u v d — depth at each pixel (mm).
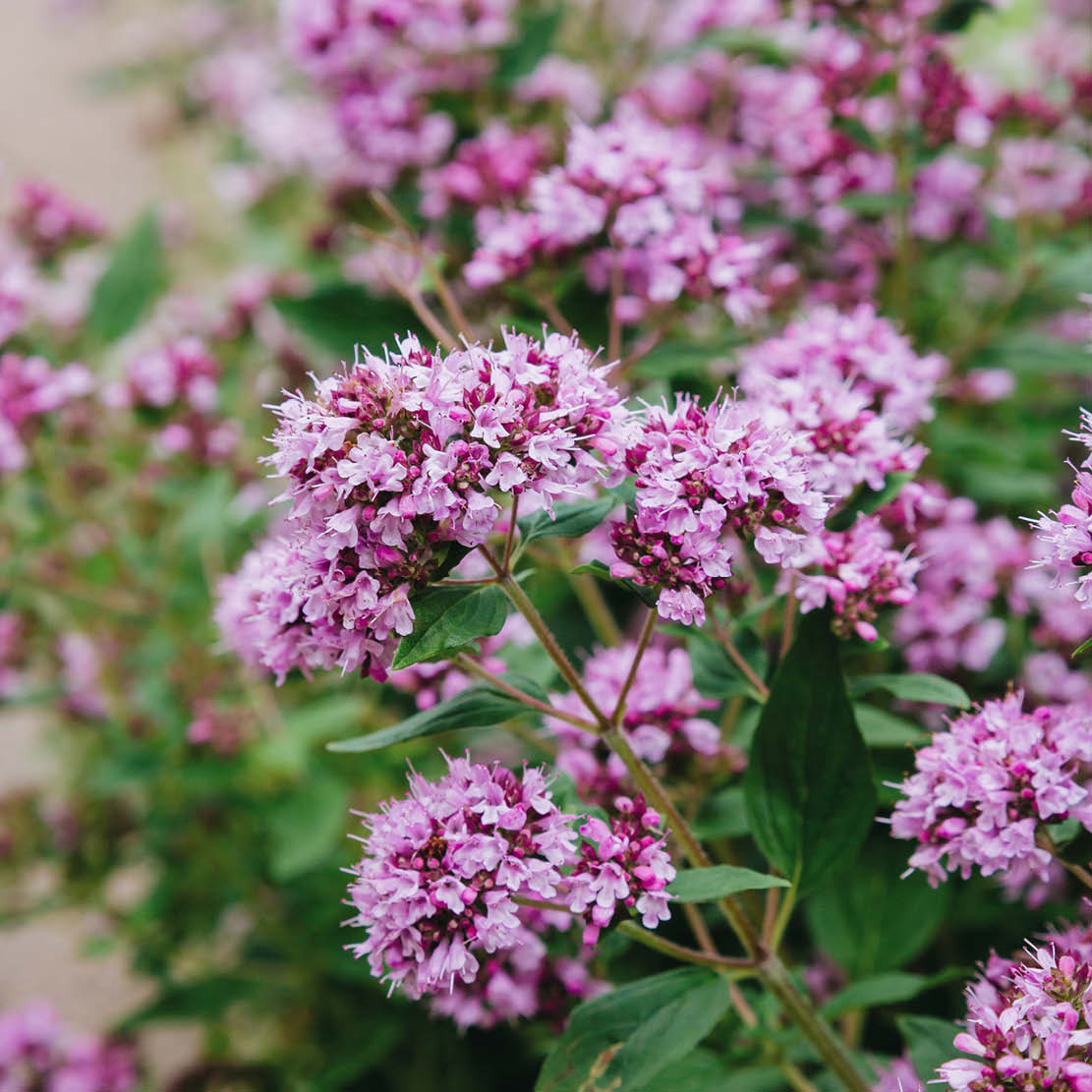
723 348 387
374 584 305
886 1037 411
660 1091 326
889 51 423
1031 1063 297
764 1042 358
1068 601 389
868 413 342
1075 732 316
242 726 458
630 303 419
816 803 331
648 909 311
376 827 316
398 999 458
